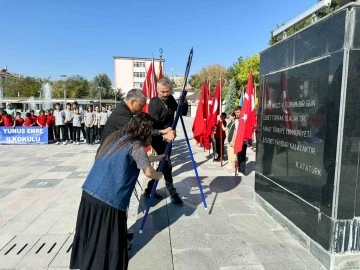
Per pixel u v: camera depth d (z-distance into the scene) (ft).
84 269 6.84
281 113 11.22
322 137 8.54
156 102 13.15
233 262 8.70
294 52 10.21
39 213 12.69
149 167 6.97
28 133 39.65
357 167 8.01
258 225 11.38
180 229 11.01
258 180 13.70
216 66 178.81
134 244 9.80
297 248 9.54
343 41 7.64
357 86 7.75
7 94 168.25
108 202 6.83
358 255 8.21
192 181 18.34
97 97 179.83
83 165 23.94
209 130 26.32
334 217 8.05
